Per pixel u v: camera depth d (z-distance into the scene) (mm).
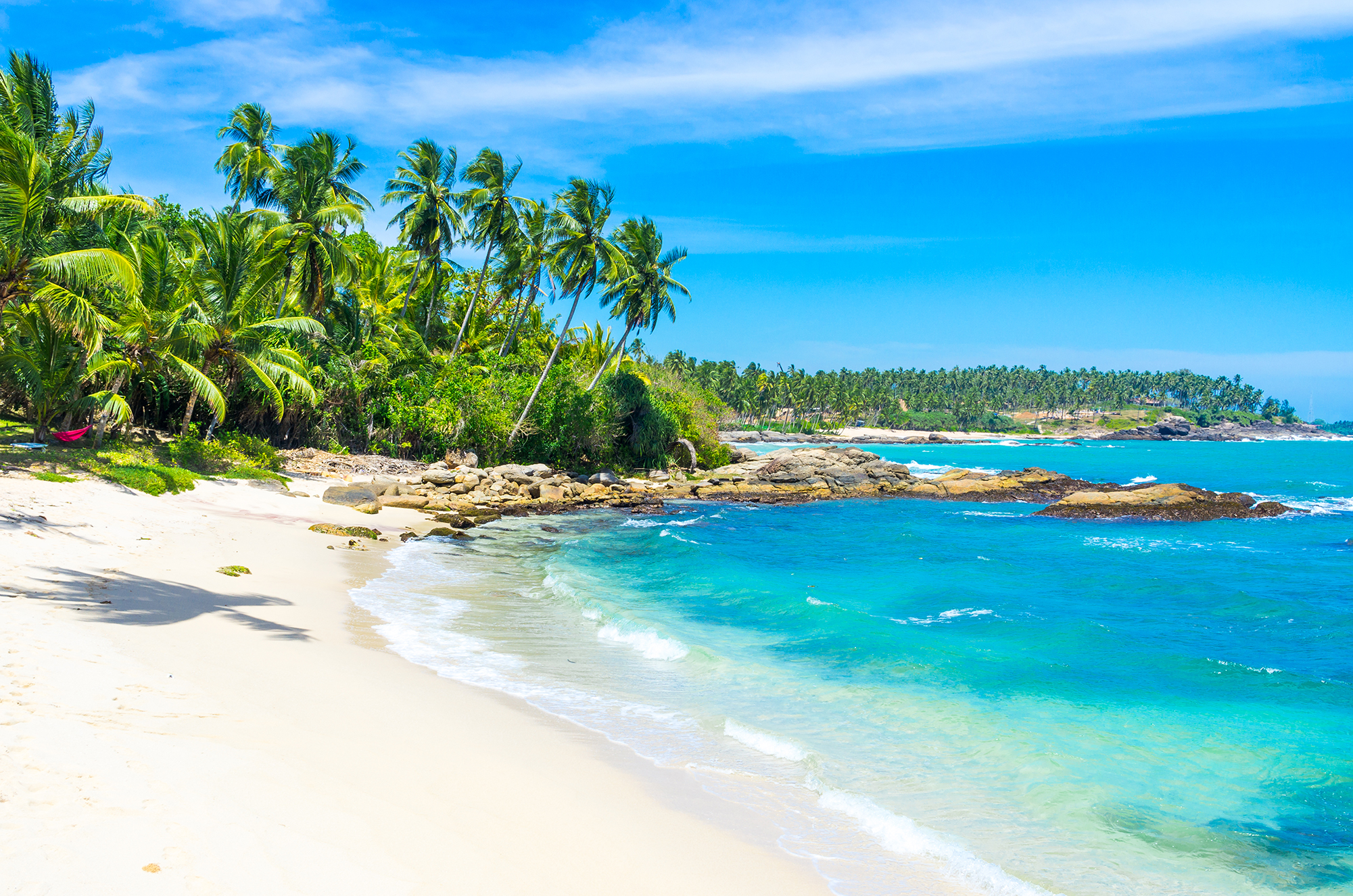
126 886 4371
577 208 44438
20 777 5379
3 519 14875
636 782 7750
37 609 9883
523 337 61344
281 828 5500
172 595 12352
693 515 36531
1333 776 8773
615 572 21125
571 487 39812
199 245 33281
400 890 4973
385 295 51969
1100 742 9633
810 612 16062
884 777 8422
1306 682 12188
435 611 15016
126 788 5559
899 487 47125
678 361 177375
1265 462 96250
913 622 16125
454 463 42281
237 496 26188
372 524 26438
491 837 6031
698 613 16469
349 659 10828
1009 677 12219
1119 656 13617
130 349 29406
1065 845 7090
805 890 5918
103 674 7992
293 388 33844
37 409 28219
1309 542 29766
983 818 7559
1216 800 8141
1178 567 23875
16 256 20406
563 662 12125
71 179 24859
